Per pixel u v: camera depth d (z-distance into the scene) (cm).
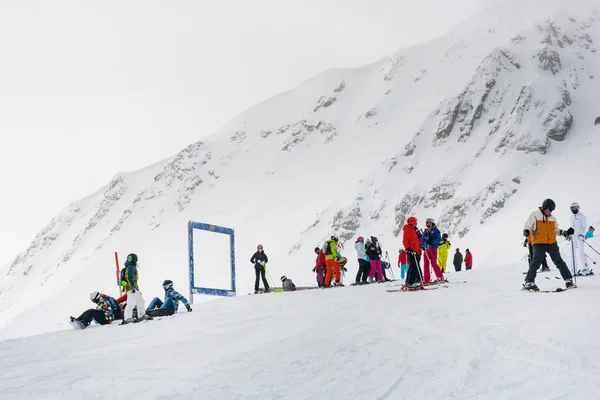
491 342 932
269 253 18862
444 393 706
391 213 17575
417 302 1502
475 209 15538
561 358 802
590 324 970
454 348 919
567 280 1469
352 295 1888
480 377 755
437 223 15988
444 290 1753
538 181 15550
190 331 1320
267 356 952
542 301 1286
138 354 1061
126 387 821
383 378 789
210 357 978
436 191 17188
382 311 1377
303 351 968
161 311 1753
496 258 12181
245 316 1531
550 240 1482
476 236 14462
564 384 698
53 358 1107
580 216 2039
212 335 1220
